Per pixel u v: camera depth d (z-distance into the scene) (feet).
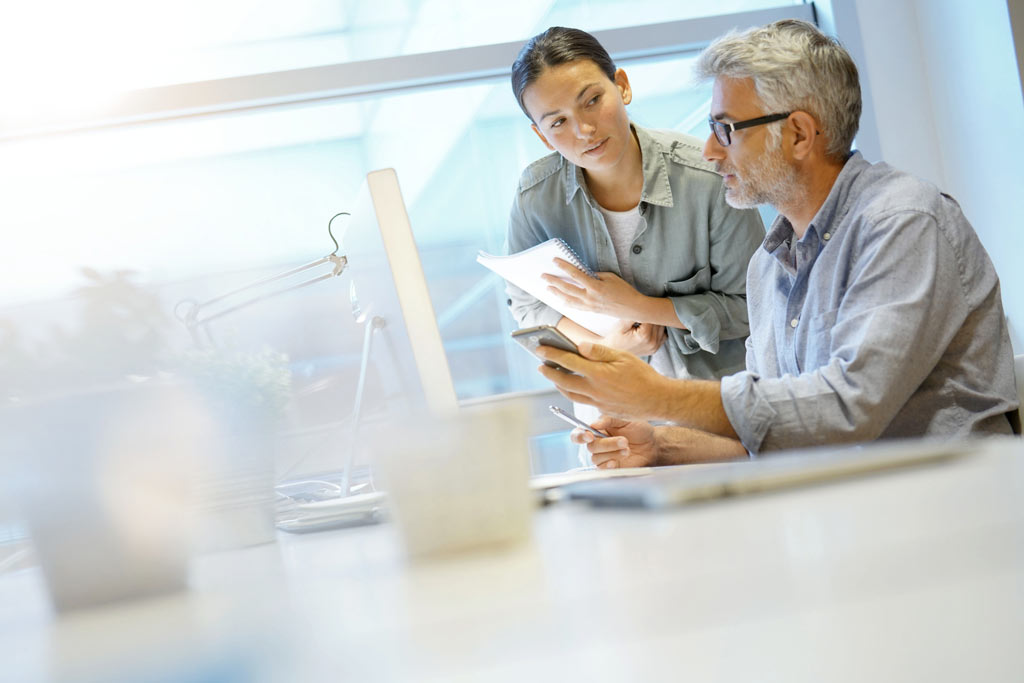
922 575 0.93
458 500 1.44
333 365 8.57
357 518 2.84
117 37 9.05
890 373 4.00
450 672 0.77
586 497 2.06
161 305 1.88
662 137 7.07
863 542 1.07
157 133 9.07
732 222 7.00
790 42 4.79
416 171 9.54
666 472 3.46
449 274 9.57
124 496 1.49
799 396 4.04
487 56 9.50
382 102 9.49
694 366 7.37
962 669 0.87
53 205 8.89
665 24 9.87
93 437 1.47
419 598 1.07
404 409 3.22
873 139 10.02
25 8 8.82
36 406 1.44
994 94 9.14
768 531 1.23
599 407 4.26
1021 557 0.96
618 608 0.90
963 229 4.39
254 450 2.26
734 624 0.83
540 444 9.31
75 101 8.84
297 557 1.81
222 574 1.67
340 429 3.95
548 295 6.97
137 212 9.04
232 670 0.85
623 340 7.30
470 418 1.44
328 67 9.24
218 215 9.17
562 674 0.77
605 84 6.48
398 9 9.54
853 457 1.90
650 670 0.79
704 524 1.40
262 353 2.33
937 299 4.17
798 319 4.98
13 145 8.80
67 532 1.47
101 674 0.89
